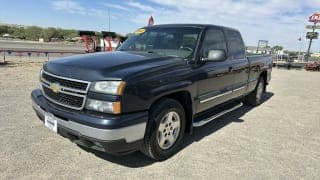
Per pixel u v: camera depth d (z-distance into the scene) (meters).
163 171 3.87
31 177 3.53
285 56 34.12
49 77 3.98
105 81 3.45
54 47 32.62
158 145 4.01
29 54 21.81
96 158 4.13
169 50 4.88
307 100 9.27
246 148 4.77
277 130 5.82
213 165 4.09
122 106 3.44
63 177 3.58
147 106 3.70
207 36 5.09
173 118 4.24
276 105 8.27
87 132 3.45
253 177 3.81
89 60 4.02
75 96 3.62
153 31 5.48
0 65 14.95
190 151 4.54
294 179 3.82
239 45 6.32
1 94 7.59
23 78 10.69
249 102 7.78
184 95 4.45
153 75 3.83
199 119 5.07
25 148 4.30
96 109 3.46
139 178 3.66
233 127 5.88
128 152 3.69
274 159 4.40
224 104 5.88
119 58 4.17
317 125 6.34
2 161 3.87
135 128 3.55
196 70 4.59
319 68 25.58
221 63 5.37
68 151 4.30
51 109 3.84
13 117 5.67
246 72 6.51
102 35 19.27
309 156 4.59
